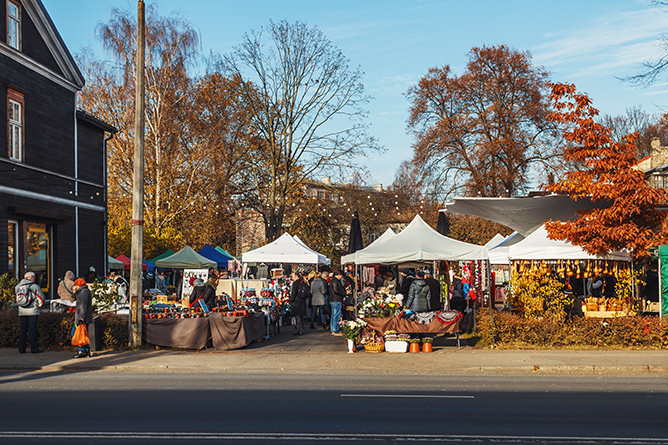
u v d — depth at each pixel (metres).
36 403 8.79
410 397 9.28
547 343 15.36
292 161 38.91
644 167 37.28
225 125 37.09
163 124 34.34
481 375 11.80
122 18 34.03
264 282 20.42
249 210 42.72
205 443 6.53
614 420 7.64
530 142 38.16
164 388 10.15
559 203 18.70
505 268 28.80
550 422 7.53
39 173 20.38
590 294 21.03
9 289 16.70
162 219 34.84
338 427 7.27
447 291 19.97
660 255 16.44
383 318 14.95
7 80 18.98
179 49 34.81
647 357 13.43
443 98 41.62
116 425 7.36
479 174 38.34
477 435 6.89
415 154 41.47
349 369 12.49
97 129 25.06
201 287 16.36
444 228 26.12
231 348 15.08
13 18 19.58
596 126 16.73
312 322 21.00
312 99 38.69
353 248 26.11
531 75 38.66
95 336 14.94
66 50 22.19
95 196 24.53
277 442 6.57
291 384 10.60
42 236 20.81
